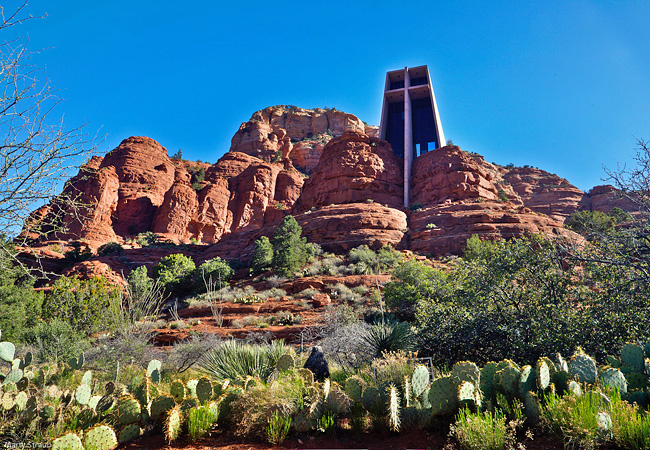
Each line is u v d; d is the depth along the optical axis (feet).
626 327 23.04
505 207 158.81
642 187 23.39
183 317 87.86
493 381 15.81
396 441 14.70
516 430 13.56
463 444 12.79
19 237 16.17
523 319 26.32
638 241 24.67
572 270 28.09
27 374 21.89
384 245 133.28
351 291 92.12
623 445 11.61
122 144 292.61
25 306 57.77
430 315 31.09
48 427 16.07
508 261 29.78
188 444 15.21
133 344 33.68
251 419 16.06
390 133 285.84
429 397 15.15
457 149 198.18
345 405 16.25
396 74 291.58
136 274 116.06
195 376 31.27
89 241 190.39
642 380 15.89
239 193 286.66
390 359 21.63
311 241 146.82
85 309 53.98
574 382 14.15
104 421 16.57
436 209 161.58
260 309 85.25
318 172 207.21
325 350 34.40
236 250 168.66
